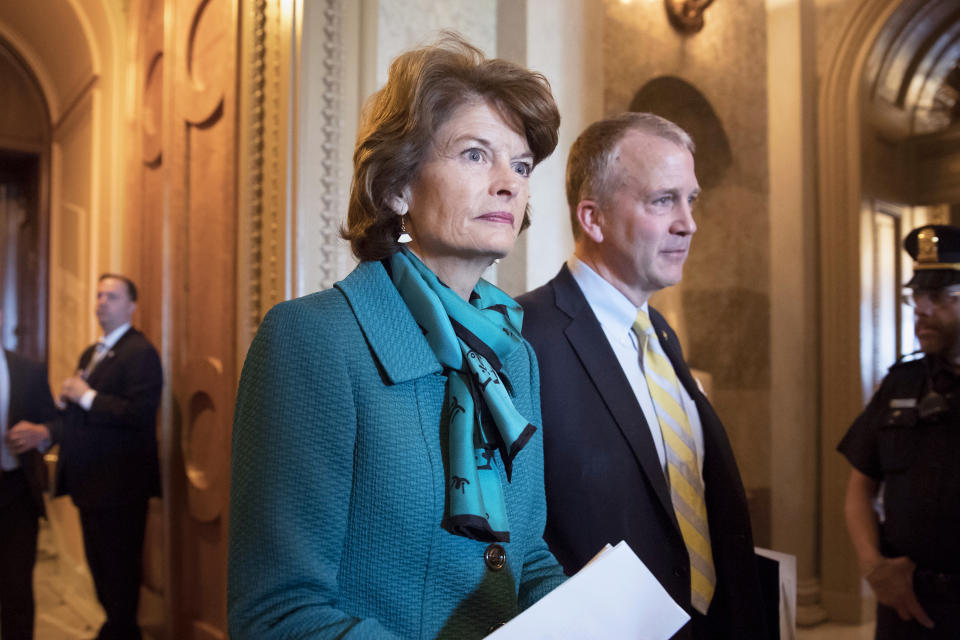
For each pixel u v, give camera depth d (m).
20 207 6.13
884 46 3.80
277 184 2.29
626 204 1.49
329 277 2.21
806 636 3.45
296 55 2.19
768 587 1.48
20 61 5.54
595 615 0.80
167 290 3.20
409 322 0.90
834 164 3.83
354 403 0.82
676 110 3.66
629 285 1.55
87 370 3.40
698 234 3.75
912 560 1.77
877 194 3.88
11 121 5.64
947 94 4.14
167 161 3.21
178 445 3.11
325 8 2.20
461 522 0.80
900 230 4.01
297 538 0.76
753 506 3.80
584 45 2.69
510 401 0.91
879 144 3.93
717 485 1.52
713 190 3.80
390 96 0.93
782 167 3.88
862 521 1.95
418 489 0.82
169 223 3.21
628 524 1.32
